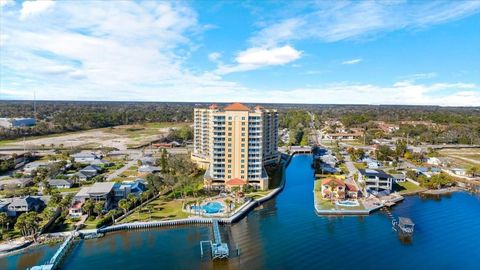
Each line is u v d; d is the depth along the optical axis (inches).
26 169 7416.3
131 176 7062.0
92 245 4008.4
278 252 3860.7
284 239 4210.1
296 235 4330.7
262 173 6505.9
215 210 5054.1
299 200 5807.1
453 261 3688.5
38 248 3873.0
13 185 5984.3
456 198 5969.5
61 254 3656.5
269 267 3526.1
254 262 3629.4
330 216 5027.1
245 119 6127.0
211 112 6678.2
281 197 5989.2
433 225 4692.4
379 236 4311.0
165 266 3528.5
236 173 6250.0
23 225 4040.4
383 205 5442.9
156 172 7362.2
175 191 5757.9
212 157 6254.9
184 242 4106.8
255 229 4527.6
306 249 3937.0
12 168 7618.1
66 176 6791.3
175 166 7313.0
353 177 6953.7
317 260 3678.6
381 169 7864.2
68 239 3981.3
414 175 7111.2
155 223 4542.3
